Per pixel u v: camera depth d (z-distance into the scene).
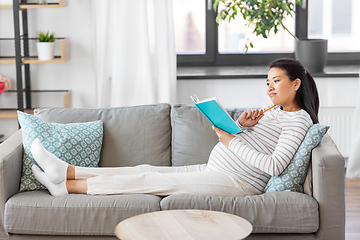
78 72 3.85
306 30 4.16
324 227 2.11
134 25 3.71
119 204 2.16
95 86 3.82
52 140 2.49
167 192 2.28
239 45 4.20
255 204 2.12
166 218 1.88
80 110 2.77
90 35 3.79
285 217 2.11
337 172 2.09
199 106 2.22
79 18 3.77
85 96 3.88
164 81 3.74
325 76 3.77
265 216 2.11
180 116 2.70
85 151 2.54
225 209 2.12
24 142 2.49
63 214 2.16
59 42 3.80
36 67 3.84
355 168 3.78
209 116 2.27
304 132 2.27
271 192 2.21
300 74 2.37
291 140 2.25
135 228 1.79
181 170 2.50
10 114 3.65
